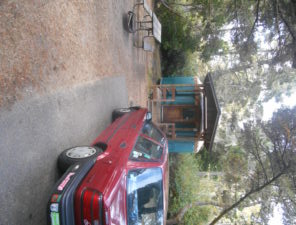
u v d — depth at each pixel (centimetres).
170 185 1262
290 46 762
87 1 465
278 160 1011
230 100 2325
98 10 522
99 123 517
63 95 374
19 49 277
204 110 1035
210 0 1183
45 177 316
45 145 321
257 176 1098
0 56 249
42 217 303
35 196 294
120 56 684
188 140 1027
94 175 289
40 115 314
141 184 341
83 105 444
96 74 510
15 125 269
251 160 1253
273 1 732
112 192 270
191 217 1338
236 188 1224
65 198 251
